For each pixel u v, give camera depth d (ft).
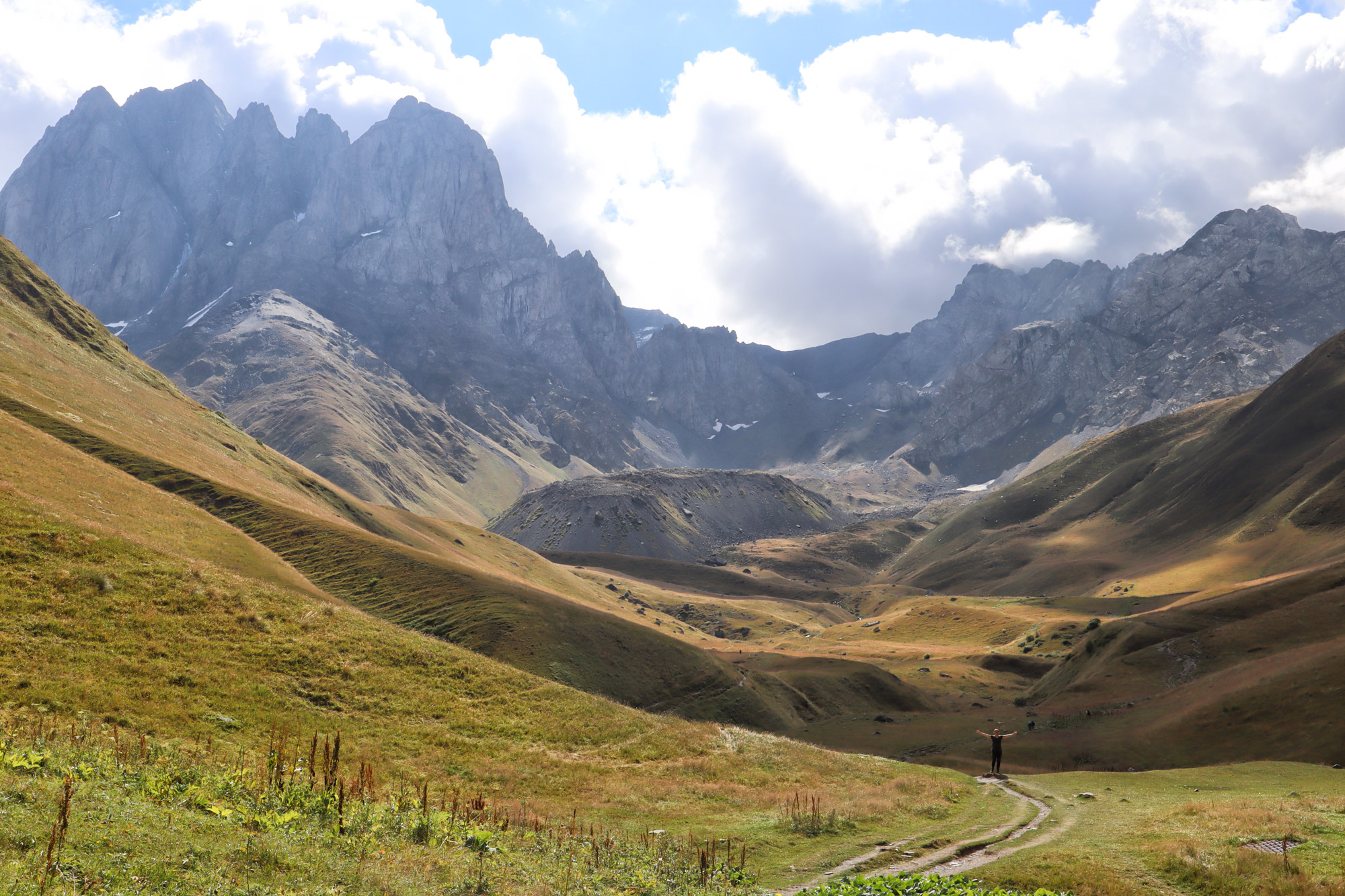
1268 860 80.28
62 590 128.26
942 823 110.01
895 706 441.27
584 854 77.92
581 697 167.94
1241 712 251.39
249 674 127.95
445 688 151.53
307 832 60.08
